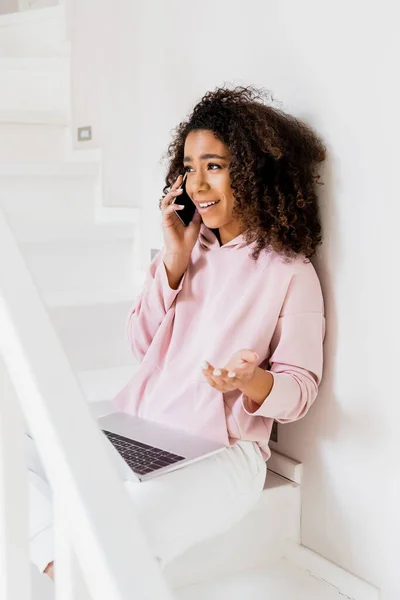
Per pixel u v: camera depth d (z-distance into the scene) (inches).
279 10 60.6
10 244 25.4
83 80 93.4
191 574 57.4
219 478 51.9
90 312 79.0
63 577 22.2
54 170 89.2
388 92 49.8
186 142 59.2
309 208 56.8
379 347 52.4
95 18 90.2
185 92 76.7
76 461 21.9
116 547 20.9
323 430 58.6
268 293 55.5
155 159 83.5
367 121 51.9
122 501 21.7
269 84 62.9
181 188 61.5
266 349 55.7
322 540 59.5
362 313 53.9
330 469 58.2
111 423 59.2
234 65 67.9
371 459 54.0
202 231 62.4
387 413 52.2
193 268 62.2
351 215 54.3
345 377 56.0
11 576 24.9
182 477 50.6
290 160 55.7
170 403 57.8
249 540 59.7
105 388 73.5
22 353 23.0
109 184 90.8
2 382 24.1
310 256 56.4
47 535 42.7
